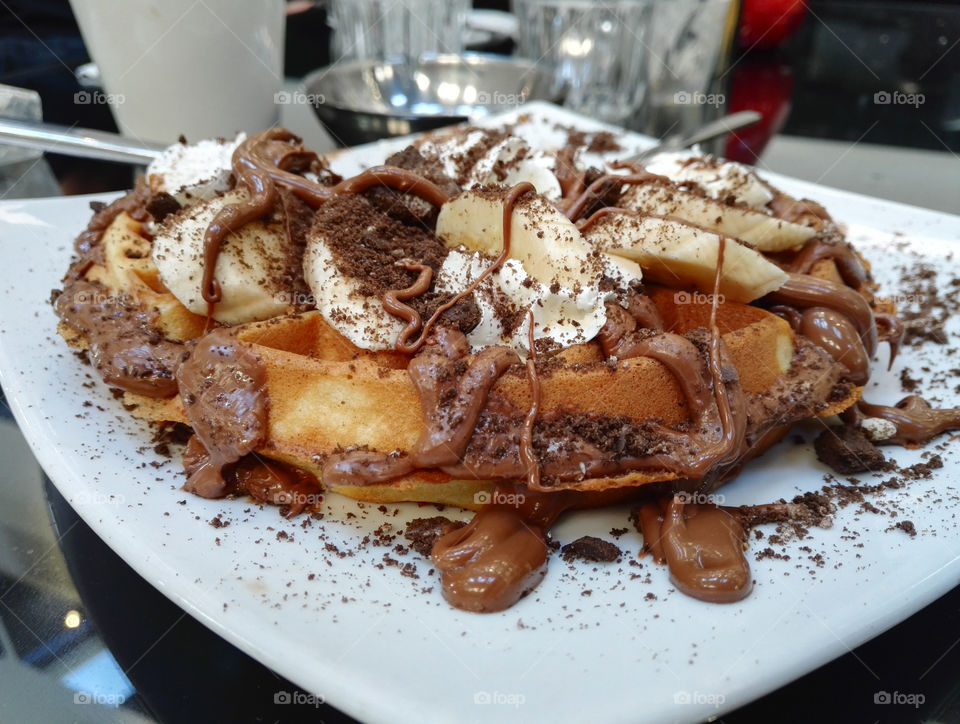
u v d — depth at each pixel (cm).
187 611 13
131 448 17
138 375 17
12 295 22
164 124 32
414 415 15
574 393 15
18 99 30
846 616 13
